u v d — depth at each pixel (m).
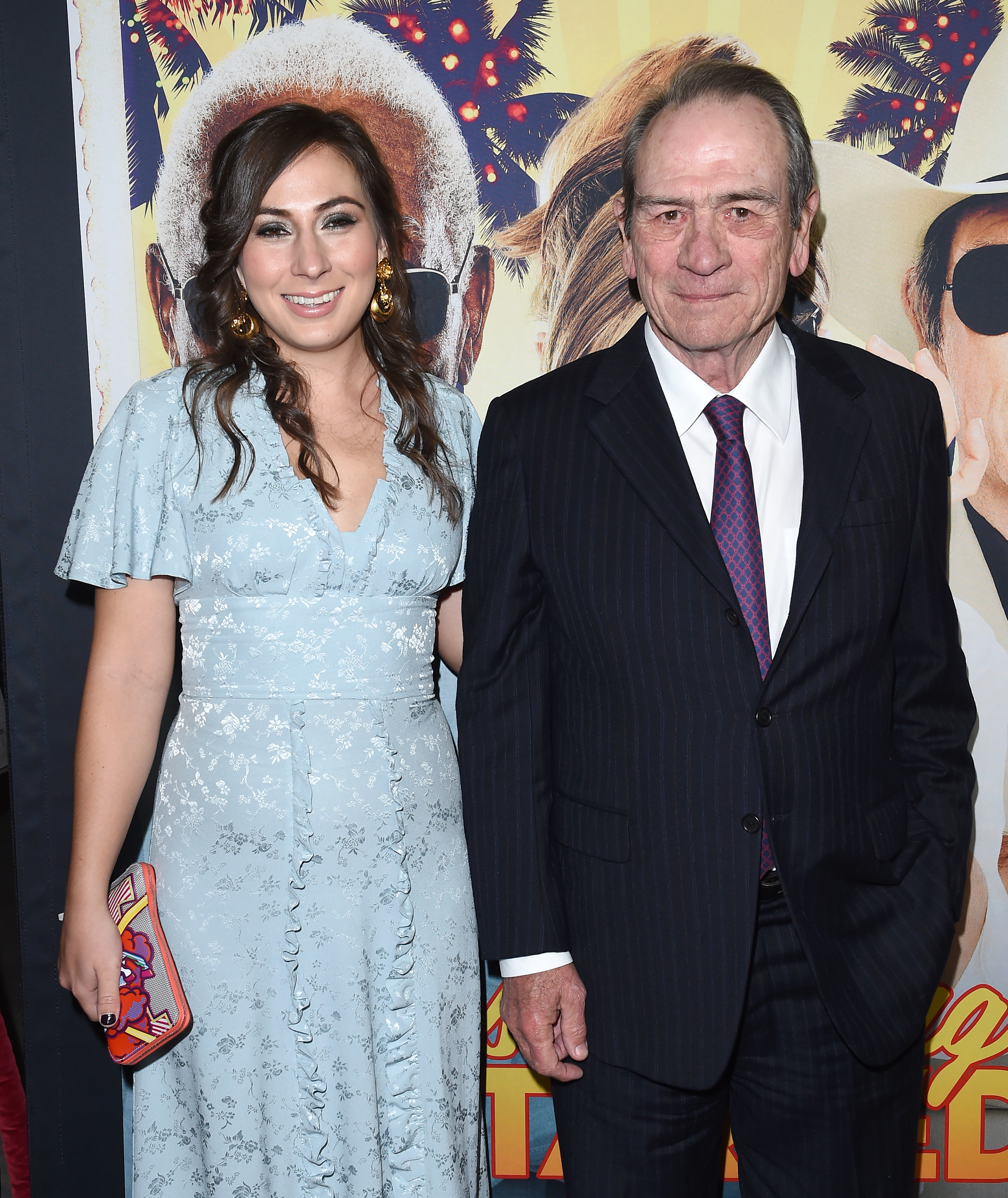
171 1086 1.38
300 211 1.30
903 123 1.65
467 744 1.33
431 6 1.64
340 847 1.29
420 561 1.34
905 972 1.25
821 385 1.29
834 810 1.21
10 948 2.61
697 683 1.19
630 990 1.24
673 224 1.21
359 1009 1.30
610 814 1.25
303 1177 1.31
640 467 1.22
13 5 1.63
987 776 1.74
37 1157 1.73
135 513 1.30
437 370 1.71
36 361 1.68
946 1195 1.79
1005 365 1.68
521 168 1.67
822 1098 1.28
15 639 1.70
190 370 1.35
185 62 1.65
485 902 1.31
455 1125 1.38
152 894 1.30
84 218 1.67
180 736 1.34
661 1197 1.30
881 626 1.24
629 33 1.64
